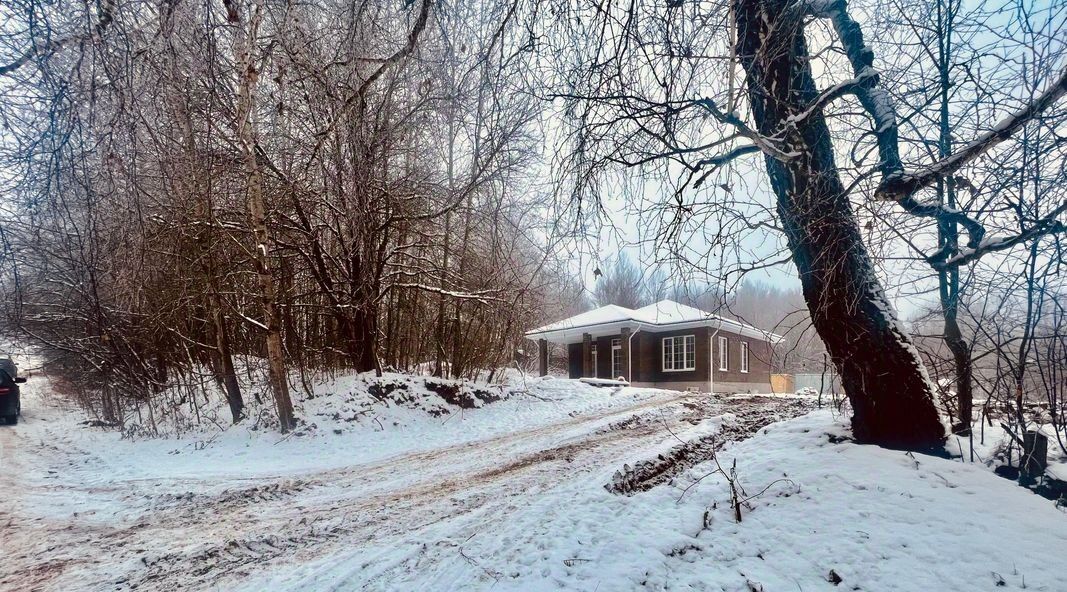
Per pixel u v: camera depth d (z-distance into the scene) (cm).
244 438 1126
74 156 437
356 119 1090
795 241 492
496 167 691
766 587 344
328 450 1012
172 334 1357
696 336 2444
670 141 471
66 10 415
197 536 519
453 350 1739
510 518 518
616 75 452
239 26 661
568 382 1836
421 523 534
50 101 412
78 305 1307
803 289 548
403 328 1738
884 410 525
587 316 2692
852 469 483
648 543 413
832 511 425
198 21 588
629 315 2483
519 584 366
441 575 393
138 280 993
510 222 973
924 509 404
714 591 346
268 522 556
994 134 370
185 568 438
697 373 2420
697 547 409
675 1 418
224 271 1252
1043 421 478
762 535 414
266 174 1224
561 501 561
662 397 1644
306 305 1380
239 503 632
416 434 1160
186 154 802
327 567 424
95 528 555
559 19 458
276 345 1130
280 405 1119
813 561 368
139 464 938
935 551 355
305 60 920
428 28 569
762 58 443
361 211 1219
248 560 451
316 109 1080
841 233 477
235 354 1466
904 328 527
